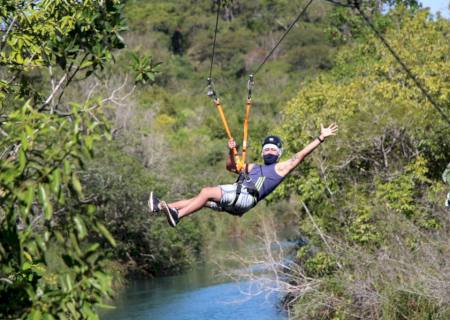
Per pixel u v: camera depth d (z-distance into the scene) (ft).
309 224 181.57
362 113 189.88
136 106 380.78
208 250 345.31
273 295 210.38
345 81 292.61
